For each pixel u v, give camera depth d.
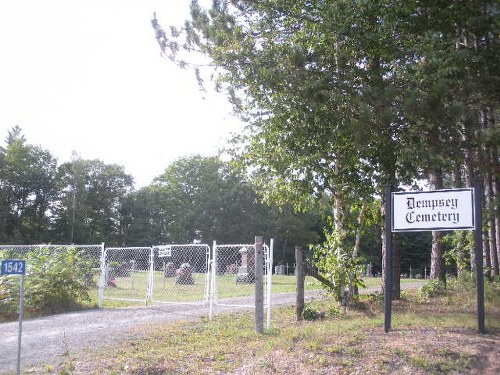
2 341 9.59
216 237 73.56
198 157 78.56
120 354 8.19
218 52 13.32
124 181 78.94
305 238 72.31
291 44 12.11
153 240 78.81
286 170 12.19
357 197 11.69
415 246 65.12
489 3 10.40
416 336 7.76
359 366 6.66
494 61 10.64
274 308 13.84
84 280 15.41
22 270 7.03
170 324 11.21
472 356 6.72
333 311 11.51
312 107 10.71
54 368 7.43
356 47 11.19
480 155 11.59
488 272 14.94
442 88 9.84
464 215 8.25
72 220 69.50
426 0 10.76
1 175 64.94
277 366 7.04
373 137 10.74
